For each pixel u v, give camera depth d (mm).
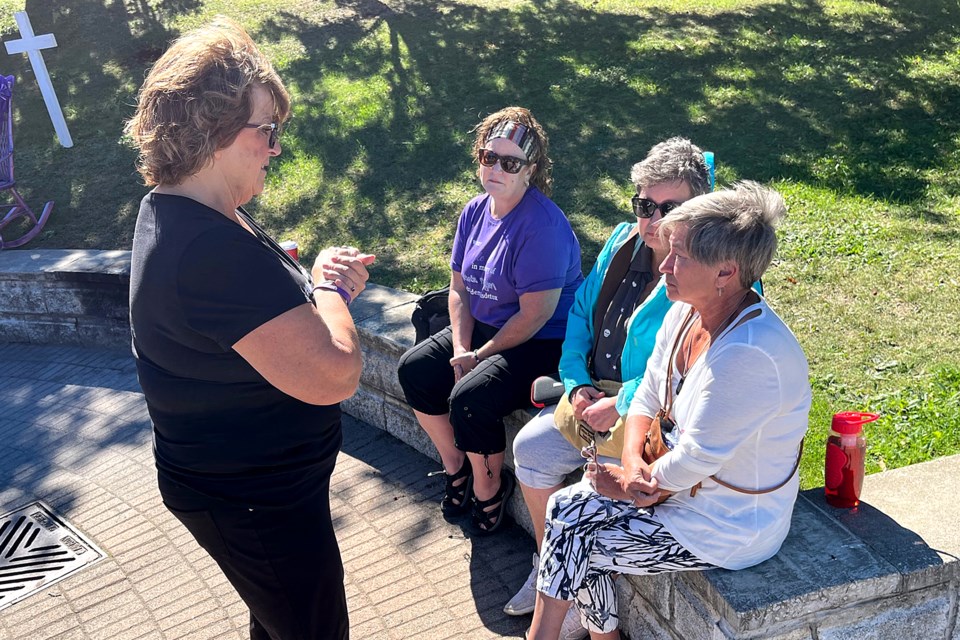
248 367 2158
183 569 3830
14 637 3506
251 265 2061
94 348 6227
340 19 11898
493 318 3791
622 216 6680
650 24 11359
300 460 2334
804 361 2443
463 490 3982
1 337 6492
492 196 3646
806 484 3785
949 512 2812
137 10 12539
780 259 5906
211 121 2020
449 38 10977
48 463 4797
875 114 8445
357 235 6758
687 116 8547
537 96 9148
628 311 3176
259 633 2787
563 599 2734
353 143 8297
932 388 4453
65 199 8055
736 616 2445
